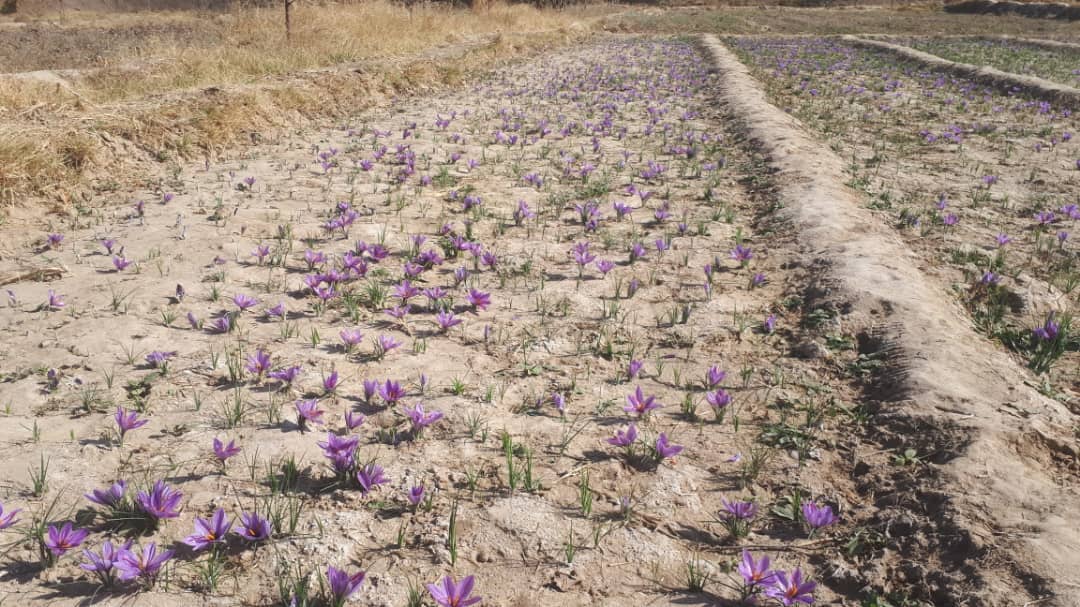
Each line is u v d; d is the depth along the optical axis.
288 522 2.50
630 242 5.55
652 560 2.38
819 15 43.03
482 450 2.95
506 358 3.72
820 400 3.35
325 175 7.34
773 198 6.63
